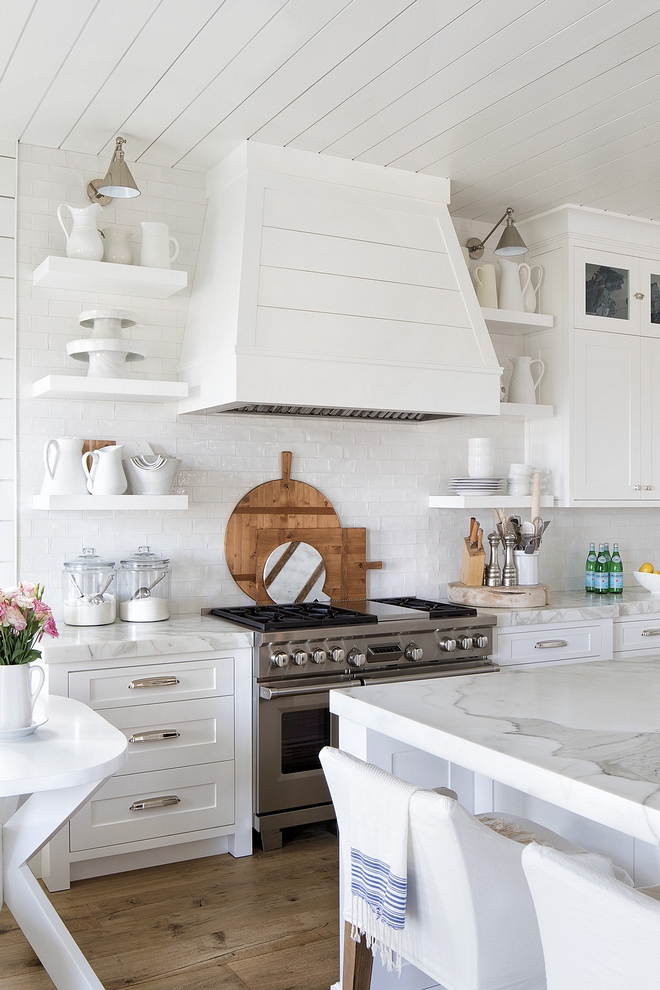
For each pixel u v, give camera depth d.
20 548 3.58
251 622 3.49
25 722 2.29
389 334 3.71
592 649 4.23
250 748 3.40
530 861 1.28
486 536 4.68
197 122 3.38
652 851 1.98
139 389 3.49
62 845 3.06
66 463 3.50
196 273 3.89
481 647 3.82
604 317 4.58
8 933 2.78
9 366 3.57
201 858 3.38
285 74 3.00
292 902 2.98
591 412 4.55
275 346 3.42
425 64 2.94
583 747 1.69
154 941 2.71
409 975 2.17
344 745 2.27
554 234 4.54
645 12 2.64
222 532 3.98
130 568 3.64
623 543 5.12
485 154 3.72
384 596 4.39
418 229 3.90
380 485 4.38
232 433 4.02
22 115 3.32
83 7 2.59
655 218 4.61
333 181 3.72
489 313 4.29
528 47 2.83
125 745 2.21
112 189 3.35
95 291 3.71
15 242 3.57
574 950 1.26
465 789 2.33
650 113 3.35
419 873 1.64
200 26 2.70
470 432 4.64
